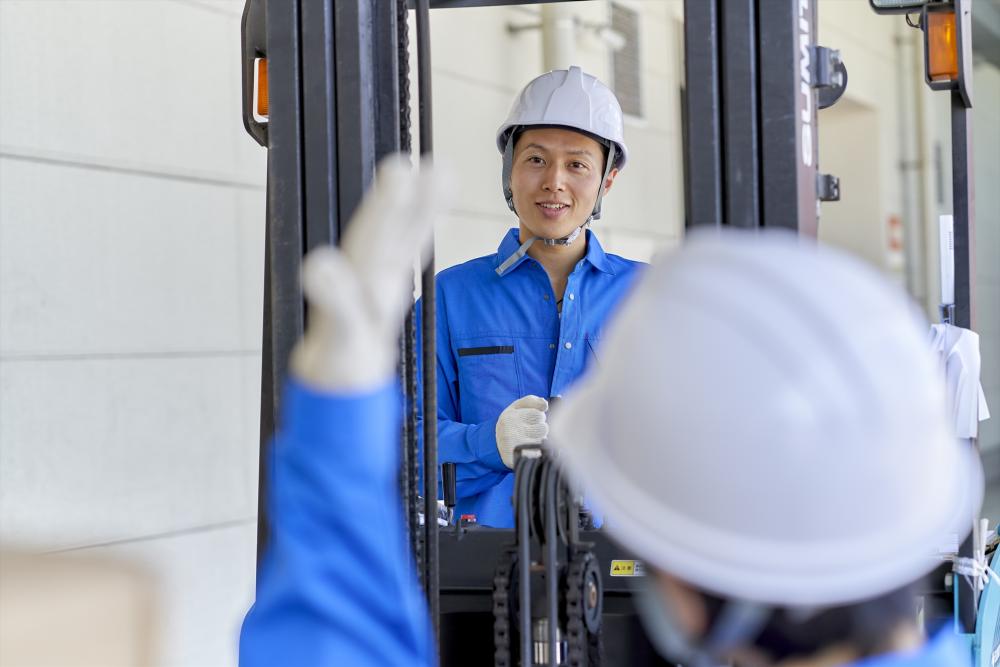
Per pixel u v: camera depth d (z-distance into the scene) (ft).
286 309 5.83
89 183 11.69
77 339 11.55
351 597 2.33
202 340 13.01
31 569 2.04
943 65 6.99
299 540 2.30
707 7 5.37
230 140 13.38
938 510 2.77
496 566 6.19
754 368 2.72
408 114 5.85
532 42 18.15
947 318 7.98
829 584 2.65
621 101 19.62
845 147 27.63
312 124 5.80
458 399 8.43
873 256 27.32
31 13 11.11
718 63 5.39
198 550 12.88
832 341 2.72
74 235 11.53
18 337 10.98
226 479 13.30
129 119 12.13
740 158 5.35
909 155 28.71
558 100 8.13
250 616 2.71
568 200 8.11
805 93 5.47
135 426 12.16
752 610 2.71
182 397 12.74
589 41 18.53
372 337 2.23
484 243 17.13
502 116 17.52
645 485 2.85
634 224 20.04
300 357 2.30
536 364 8.18
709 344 2.78
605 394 3.04
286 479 2.30
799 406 2.68
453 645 6.47
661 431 2.81
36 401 11.13
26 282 11.05
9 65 10.91
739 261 2.84
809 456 2.66
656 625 3.00
